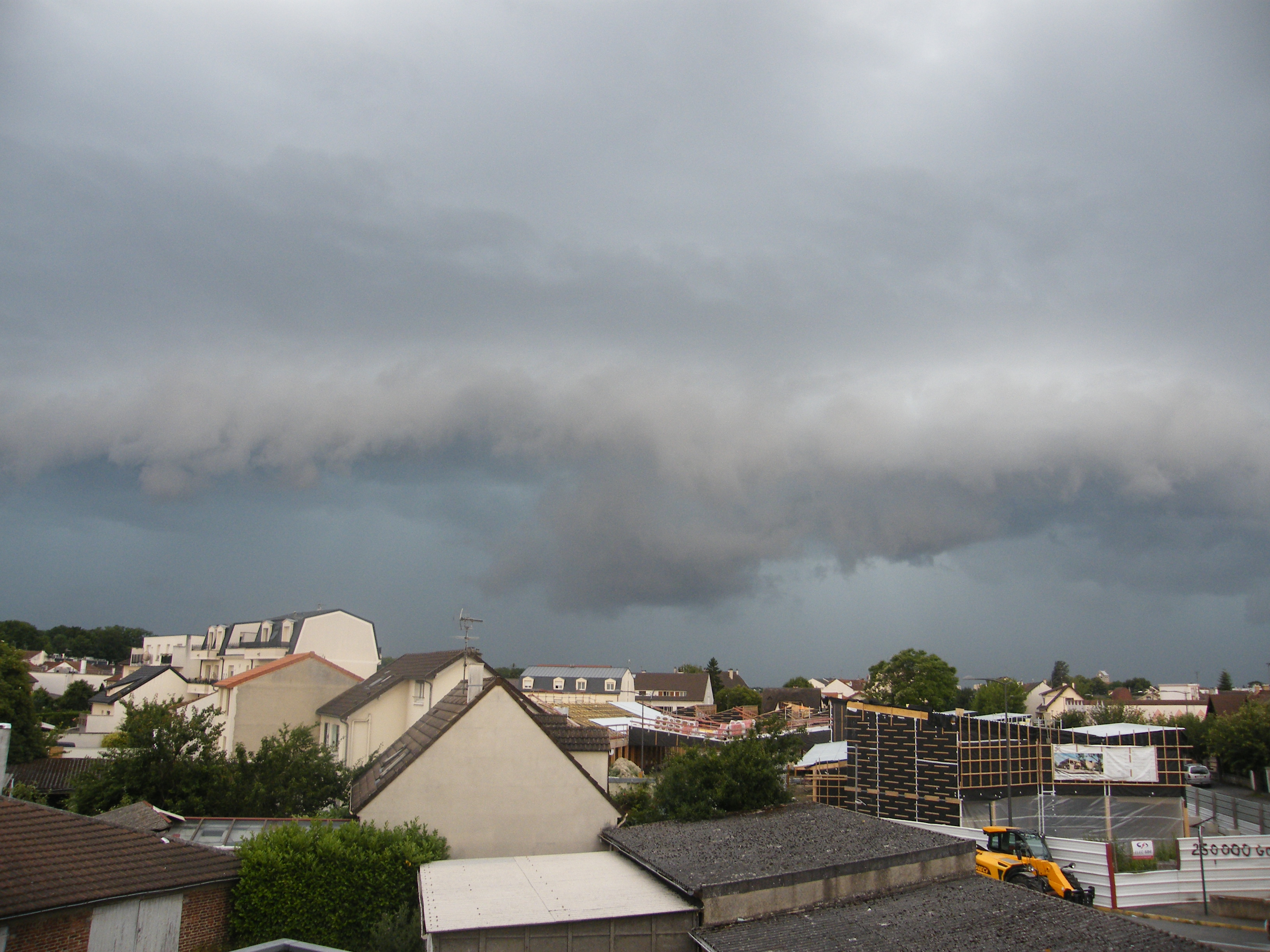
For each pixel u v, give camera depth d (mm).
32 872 19297
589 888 22156
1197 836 39562
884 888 21156
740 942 18406
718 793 30047
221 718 57938
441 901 20969
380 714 47656
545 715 37469
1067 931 17469
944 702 95750
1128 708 104875
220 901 22953
